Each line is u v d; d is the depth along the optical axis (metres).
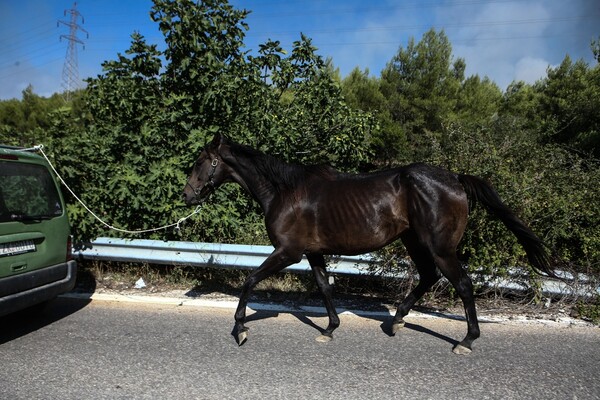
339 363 3.62
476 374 3.42
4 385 3.23
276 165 4.17
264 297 5.49
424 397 3.06
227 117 6.92
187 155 6.20
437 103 20.19
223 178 4.56
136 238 6.27
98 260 6.33
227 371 3.46
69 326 4.51
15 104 30.80
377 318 4.76
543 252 3.87
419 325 4.54
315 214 4.03
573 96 15.08
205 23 6.75
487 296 5.31
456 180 3.95
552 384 3.26
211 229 6.21
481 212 4.87
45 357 3.74
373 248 4.00
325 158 7.45
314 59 7.62
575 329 4.41
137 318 4.74
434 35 21.58
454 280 3.84
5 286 3.92
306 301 5.35
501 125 7.88
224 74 6.71
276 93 7.46
